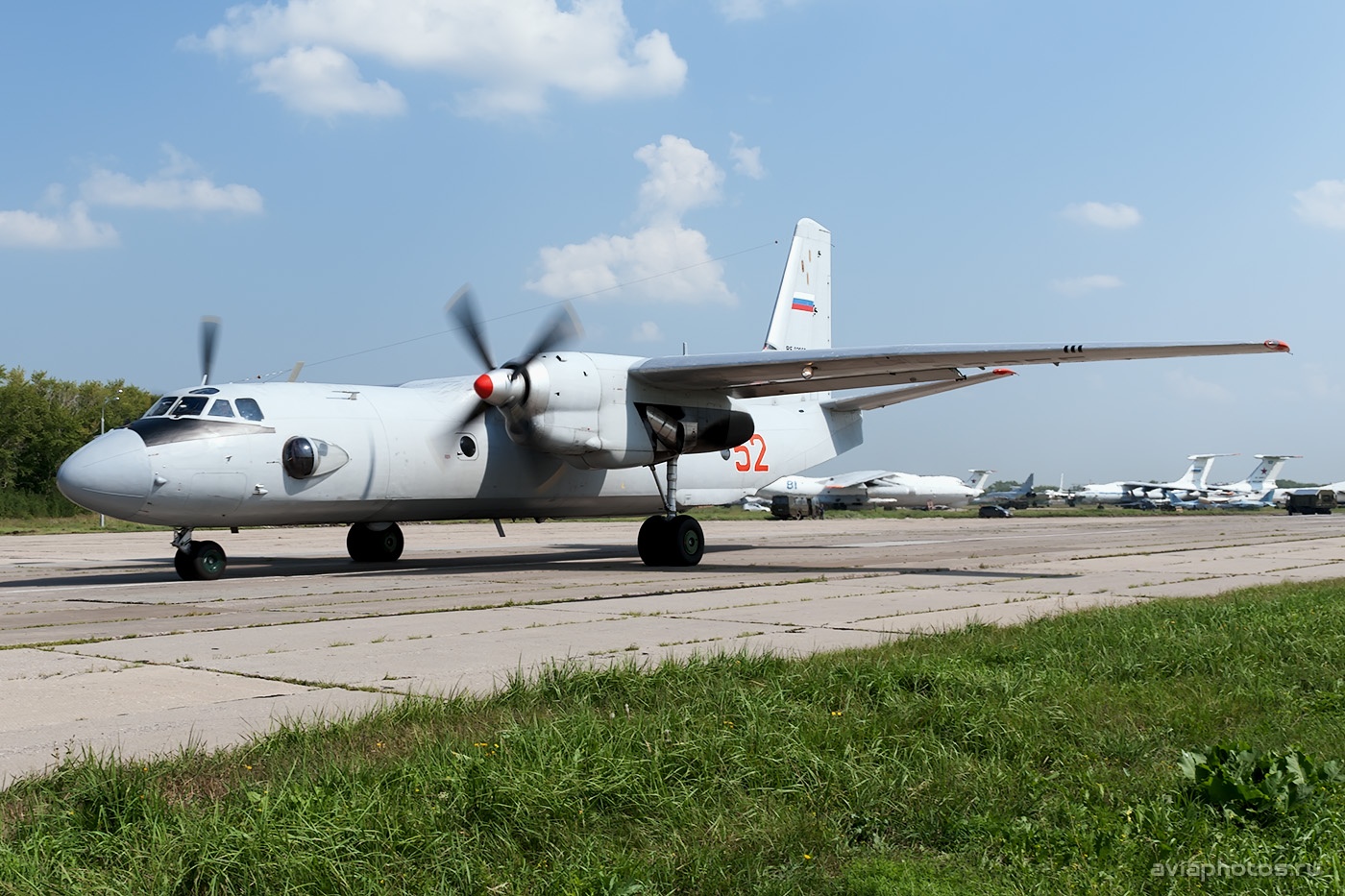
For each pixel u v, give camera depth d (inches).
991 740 212.1
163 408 605.3
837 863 154.9
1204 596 492.1
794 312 900.0
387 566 736.3
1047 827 166.4
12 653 323.3
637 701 244.2
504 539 1229.1
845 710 233.9
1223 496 3361.2
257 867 139.9
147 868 141.4
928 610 442.6
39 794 170.6
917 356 607.8
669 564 723.4
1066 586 554.9
